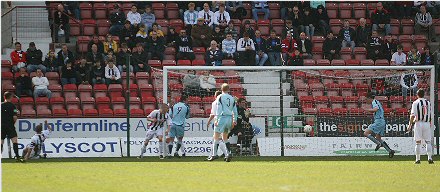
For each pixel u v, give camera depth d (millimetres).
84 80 89062
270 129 78375
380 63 94188
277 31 99562
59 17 95875
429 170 55938
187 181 47312
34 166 59844
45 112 84250
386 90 82375
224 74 85062
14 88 88000
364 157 72250
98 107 86375
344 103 81375
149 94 88562
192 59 92625
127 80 72500
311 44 94375
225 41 92562
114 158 70438
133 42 93062
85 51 94875
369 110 71062
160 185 45125
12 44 97438
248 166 59094
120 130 82500
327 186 44594
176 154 71188
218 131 64875
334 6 103438
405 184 46094
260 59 91188
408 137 76562
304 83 83562
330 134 77062
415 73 80875
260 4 101062
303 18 97062
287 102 81750
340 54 96000
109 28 98250
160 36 93062
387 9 103062
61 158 70688
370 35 97188
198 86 79938
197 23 95000
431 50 101625
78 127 82250
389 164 62000
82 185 45375
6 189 43656
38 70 87000
